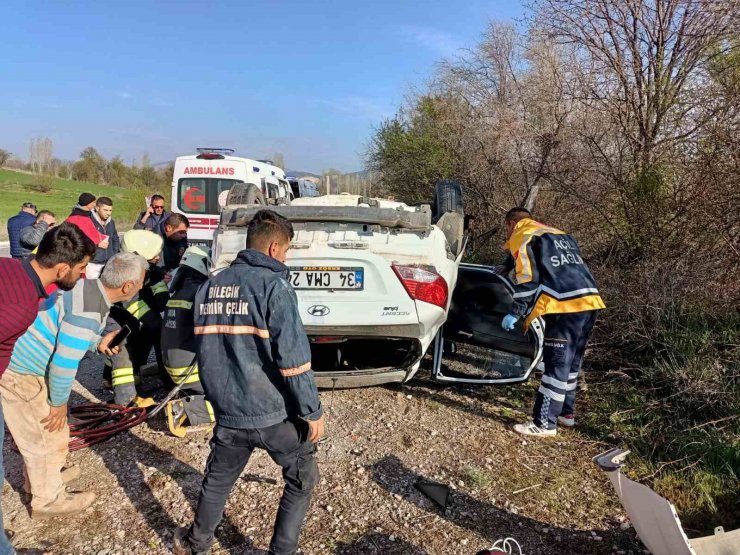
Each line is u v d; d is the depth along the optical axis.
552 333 3.82
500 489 3.20
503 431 3.93
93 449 3.61
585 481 3.29
